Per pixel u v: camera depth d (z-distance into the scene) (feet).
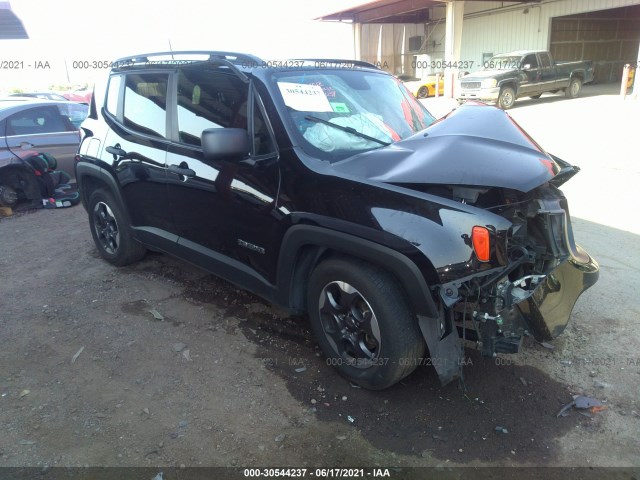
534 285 9.61
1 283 15.90
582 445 8.90
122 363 11.49
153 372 11.13
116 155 14.83
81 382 10.83
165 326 13.00
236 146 10.16
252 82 11.10
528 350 11.57
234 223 11.60
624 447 8.84
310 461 8.66
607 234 18.25
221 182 11.57
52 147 25.36
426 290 8.62
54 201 24.58
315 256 10.59
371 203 9.08
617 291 14.14
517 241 9.80
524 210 10.12
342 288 9.88
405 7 81.71
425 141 10.23
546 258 10.39
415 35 106.52
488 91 59.21
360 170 9.66
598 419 9.48
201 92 12.35
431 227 8.59
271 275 11.16
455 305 9.12
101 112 16.10
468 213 8.61
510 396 10.12
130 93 14.87
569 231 11.91
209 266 12.89
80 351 11.98
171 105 13.19
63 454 8.83
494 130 10.28
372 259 9.03
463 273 8.49
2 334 12.79
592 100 62.23
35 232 21.13
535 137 37.73
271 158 10.59
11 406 10.08
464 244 8.48
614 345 11.70
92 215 16.98
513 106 62.54
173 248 13.92
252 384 10.66
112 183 15.11
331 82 12.09
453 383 10.49
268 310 13.64
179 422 9.60
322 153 10.41
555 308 11.19
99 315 13.65
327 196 9.62
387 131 11.69
